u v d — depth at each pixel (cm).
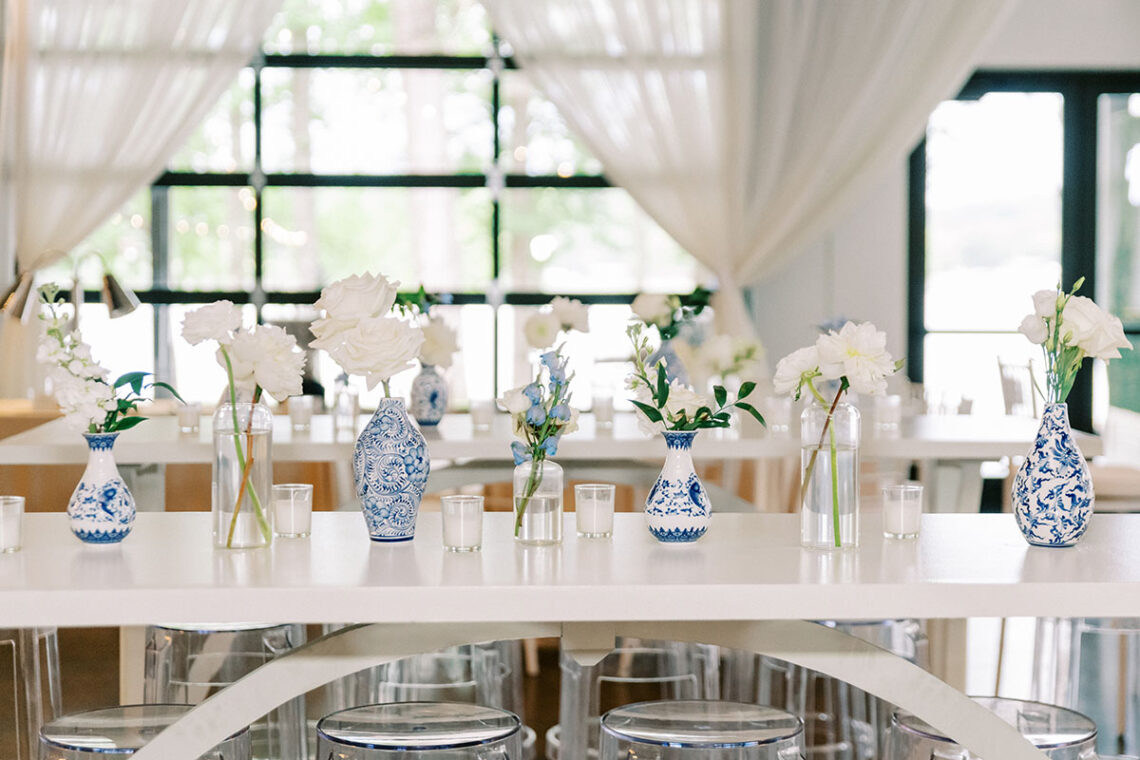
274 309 657
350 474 456
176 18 620
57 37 614
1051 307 204
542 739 368
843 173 629
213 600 173
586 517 213
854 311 652
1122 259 669
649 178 630
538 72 626
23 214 614
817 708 386
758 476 489
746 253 631
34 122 614
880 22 622
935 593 178
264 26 625
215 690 256
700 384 437
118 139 618
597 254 662
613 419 450
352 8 652
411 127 658
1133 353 671
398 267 662
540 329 408
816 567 189
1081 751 207
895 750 217
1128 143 665
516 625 193
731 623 193
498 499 521
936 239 670
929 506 410
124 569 184
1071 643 293
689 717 216
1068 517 204
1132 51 650
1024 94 667
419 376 430
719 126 629
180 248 653
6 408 532
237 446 199
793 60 627
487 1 622
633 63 623
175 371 653
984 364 670
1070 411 673
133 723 214
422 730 208
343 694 305
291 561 191
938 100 620
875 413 440
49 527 222
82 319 644
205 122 650
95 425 203
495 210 660
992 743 187
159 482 389
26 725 304
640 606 176
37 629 304
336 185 656
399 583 176
